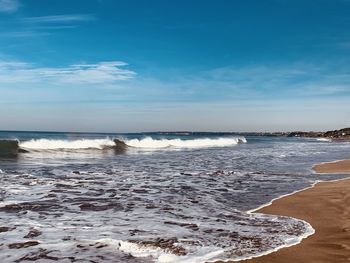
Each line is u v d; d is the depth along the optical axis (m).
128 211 7.84
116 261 4.89
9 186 10.61
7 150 25.89
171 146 43.31
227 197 9.86
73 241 5.68
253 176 14.23
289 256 5.17
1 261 4.85
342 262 4.93
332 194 10.11
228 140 55.94
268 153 30.06
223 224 6.92
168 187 11.21
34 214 7.43
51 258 4.98
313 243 5.75
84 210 7.87
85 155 25.53
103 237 5.90
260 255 5.20
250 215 7.81
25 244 5.52
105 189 10.53
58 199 8.96
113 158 23.08
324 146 48.72
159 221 7.02
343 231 6.42
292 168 17.67
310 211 8.18
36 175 13.36
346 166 18.78
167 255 5.13
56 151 28.41
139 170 15.77
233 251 5.35
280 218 7.52
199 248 5.45
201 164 19.28
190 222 7.01
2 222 6.75
